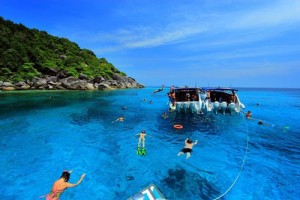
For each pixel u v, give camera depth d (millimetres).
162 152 9539
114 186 6562
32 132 12320
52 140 11008
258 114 19891
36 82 40344
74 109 20688
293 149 10172
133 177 7152
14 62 40125
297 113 20578
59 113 18344
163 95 41750
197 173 7512
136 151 9625
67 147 10016
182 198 5969
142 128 13852
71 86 44344
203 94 20719
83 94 36531
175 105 17688
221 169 7867
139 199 5020
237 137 12070
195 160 8695
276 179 7141
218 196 6090
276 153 9625
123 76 68875
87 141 11000
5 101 24203
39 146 10070
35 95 31031
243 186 6645
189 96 19531
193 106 17875
